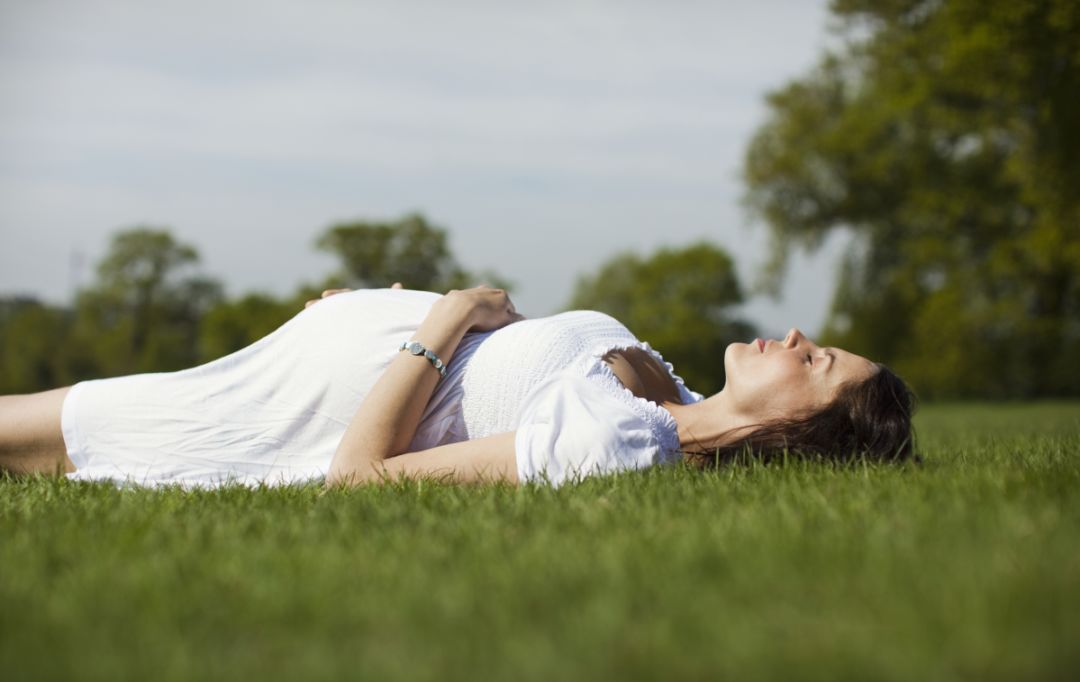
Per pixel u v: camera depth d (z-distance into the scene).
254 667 1.47
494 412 3.46
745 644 1.48
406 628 1.62
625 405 3.40
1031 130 23.92
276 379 3.60
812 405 3.56
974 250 31.58
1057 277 29.53
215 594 1.84
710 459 3.57
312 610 1.72
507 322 3.75
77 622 1.68
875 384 3.60
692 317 53.81
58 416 3.67
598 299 58.47
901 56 28.91
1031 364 30.53
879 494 2.73
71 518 2.62
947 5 22.86
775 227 32.78
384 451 3.30
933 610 1.60
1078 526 2.22
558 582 1.86
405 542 2.23
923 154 30.86
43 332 61.75
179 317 65.44
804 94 32.94
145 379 3.72
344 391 3.53
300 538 2.34
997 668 1.36
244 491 3.10
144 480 3.43
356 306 3.66
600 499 2.70
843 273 33.03
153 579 1.93
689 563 1.96
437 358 3.43
